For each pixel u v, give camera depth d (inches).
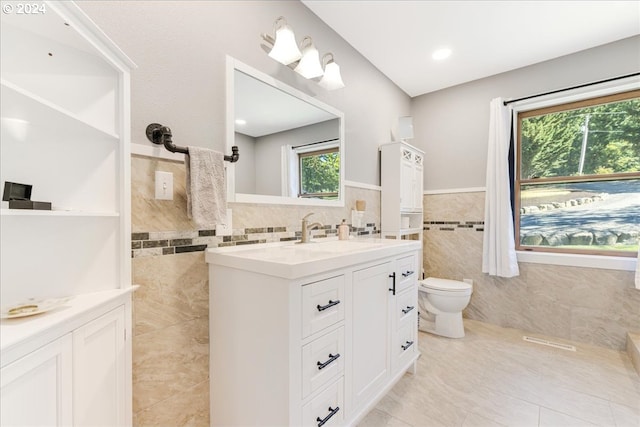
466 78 111.9
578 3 72.1
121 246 39.2
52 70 34.7
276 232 66.1
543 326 99.7
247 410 45.9
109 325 36.2
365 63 97.6
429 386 69.4
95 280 37.5
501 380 71.6
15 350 24.0
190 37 50.8
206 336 52.9
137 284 43.9
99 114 37.9
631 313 85.7
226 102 56.0
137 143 44.1
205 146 52.9
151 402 45.3
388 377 63.1
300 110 72.4
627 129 90.0
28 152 33.6
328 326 46.4
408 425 56.6
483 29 82.7
